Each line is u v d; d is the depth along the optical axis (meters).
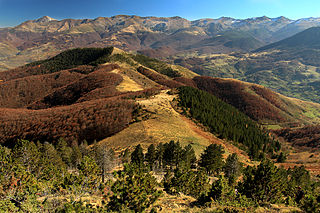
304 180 42.53
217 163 48.03
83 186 17.86
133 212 14.28
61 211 12.52
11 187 14.00
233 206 17.36
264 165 22.47
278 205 19.20
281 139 175.62
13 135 90.38
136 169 16.80
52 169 22.50
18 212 11.71
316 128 175.75
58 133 85.38
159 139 68.19
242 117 144.88
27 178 15.29
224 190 19.69
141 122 84.50
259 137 118.81
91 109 98.06
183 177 24.47
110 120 84.38
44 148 38.47
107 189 18.92
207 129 93.62
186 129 82.56
